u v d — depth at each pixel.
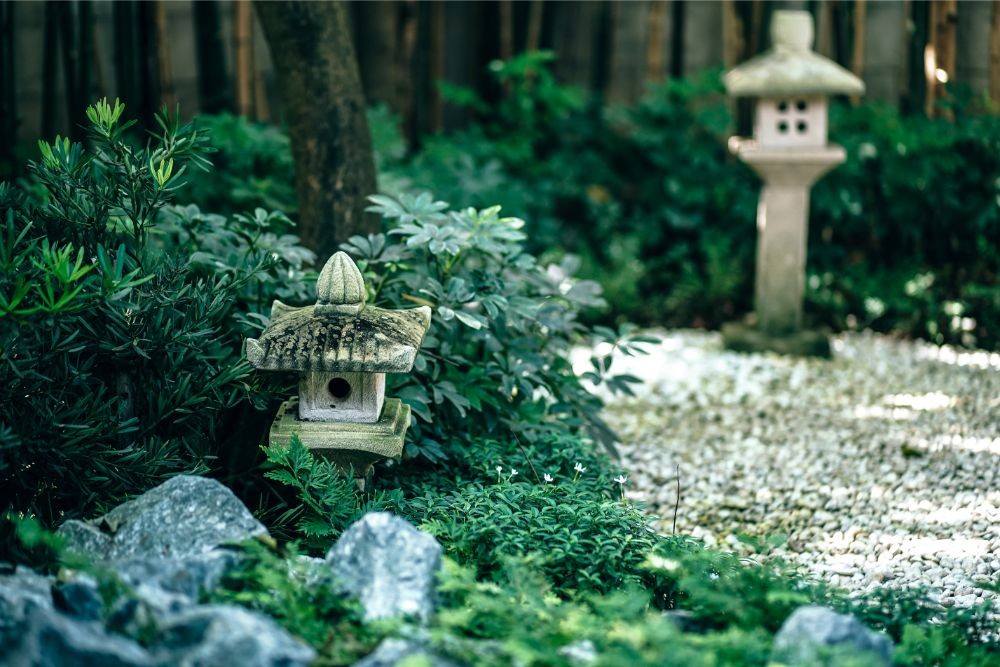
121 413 3.77
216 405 3.88
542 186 8.26
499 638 2.93
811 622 2.78
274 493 4.18
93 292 3.58
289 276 4.37
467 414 4.54
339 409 3.70
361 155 5.29
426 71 8.88
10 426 3.44
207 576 3.03
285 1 5.09
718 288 7.83
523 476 4.25
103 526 3.39
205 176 6.13
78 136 7.08
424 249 4.51
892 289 7.58
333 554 3.13
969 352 7.12
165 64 7.19
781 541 3.54
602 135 8.62
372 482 4.10
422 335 3.71
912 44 7.93
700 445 5.73
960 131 7.50
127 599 2.85
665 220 8.34
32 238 3.75
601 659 2.57
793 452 5.56
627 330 4.88
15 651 2.63
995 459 5.31
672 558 3.40
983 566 4.20
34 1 7.21
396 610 2.95
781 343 7.16
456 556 3.56
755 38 8.40
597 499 4.02
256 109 8.02
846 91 6.70
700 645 2.78
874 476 5.20
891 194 7.71
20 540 3.39
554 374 4.77
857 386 6.56
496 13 8.92
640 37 9.05
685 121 8.45
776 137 6.91
